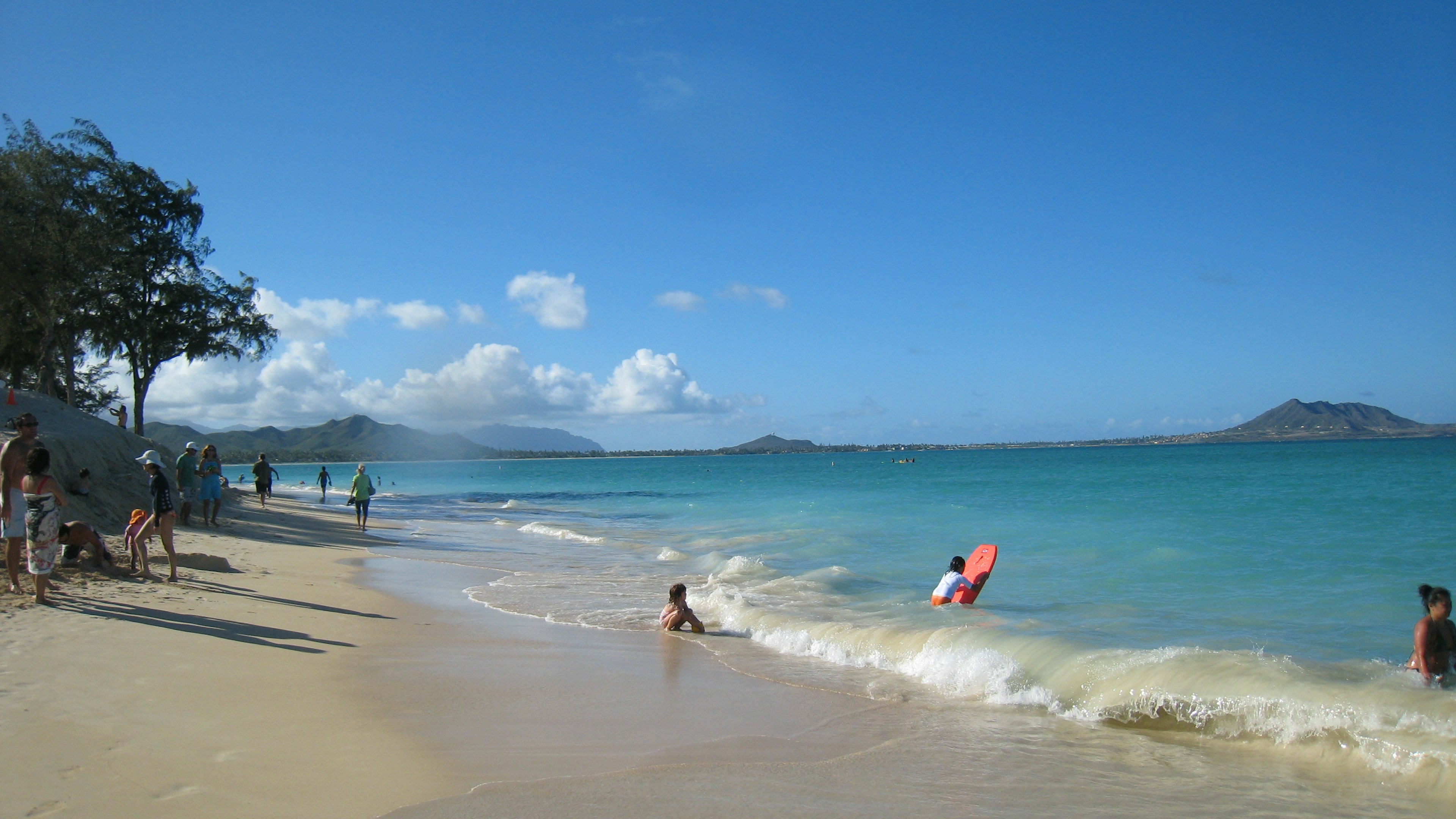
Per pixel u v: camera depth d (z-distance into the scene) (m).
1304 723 6.43
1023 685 7.87
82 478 17.33
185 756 5.07
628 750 5.98
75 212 33.62
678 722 6.82
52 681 6.31
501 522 31.23
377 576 15.02
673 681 8.23
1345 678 7.25
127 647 7.52
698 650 9.74
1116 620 11.05
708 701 7.50
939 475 72.25
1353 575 14.20
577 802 4.87
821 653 9.58
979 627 9.86
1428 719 6.14
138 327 37.25
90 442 20.41
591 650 9.52
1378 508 26.42
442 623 10.73
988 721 7.07
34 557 8.84
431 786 5.00
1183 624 10.66
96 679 6.47
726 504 40.94
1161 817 5.06
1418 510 25.33
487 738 6.06
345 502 43.34
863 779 5.59
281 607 10.59
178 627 8.59
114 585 10.43
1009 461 120.06
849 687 8.14
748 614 11.36
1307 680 7.00
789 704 7.47
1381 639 9.66
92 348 38.72
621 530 27.88
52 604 8.94
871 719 7.09
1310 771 5.95
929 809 5.07
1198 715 6.80
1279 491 35.97
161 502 11.31
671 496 50.81
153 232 37.78
